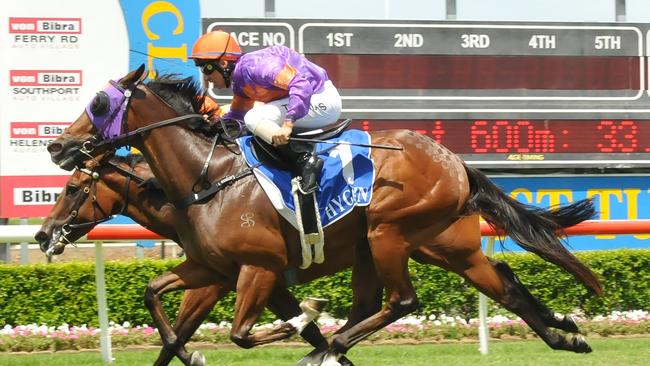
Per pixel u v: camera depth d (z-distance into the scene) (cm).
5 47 1161
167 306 1059
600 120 1251
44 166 1165
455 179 735
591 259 1109
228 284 758
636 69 1269
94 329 1017
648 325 1059
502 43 1242
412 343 1016
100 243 899
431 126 1221
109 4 1180
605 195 1310
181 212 724
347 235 727
